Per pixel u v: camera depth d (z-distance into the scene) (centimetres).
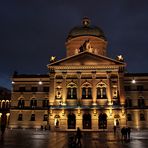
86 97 7000
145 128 7575
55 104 6950
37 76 8300
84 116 6856
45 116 7994
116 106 6756
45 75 8306
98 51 8381
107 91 6938
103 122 6788
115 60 7062
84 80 7106
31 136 4400
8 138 3781
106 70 7044
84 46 7750
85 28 8756
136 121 7644
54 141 3350
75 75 7181
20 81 8300
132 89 7906
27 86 8262
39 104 8106
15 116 8050
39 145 2742
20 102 8175
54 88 7031
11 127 7962
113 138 4084
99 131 6462
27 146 2581
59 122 6744
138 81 7938
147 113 7700
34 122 7962
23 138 3838
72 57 7206
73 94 7056
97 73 7131
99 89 7031
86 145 2895
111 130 6575
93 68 7081
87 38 8425
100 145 2897
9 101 9844
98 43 8450
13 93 8219
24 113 8062
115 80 7106
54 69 7175
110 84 6981
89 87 7081
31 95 8181
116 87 7056
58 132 6075
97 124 6662
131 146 2770
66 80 7125
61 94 7050
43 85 8231
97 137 4338
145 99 7819
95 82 7012
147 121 7625
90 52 7212
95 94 6900
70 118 6888
